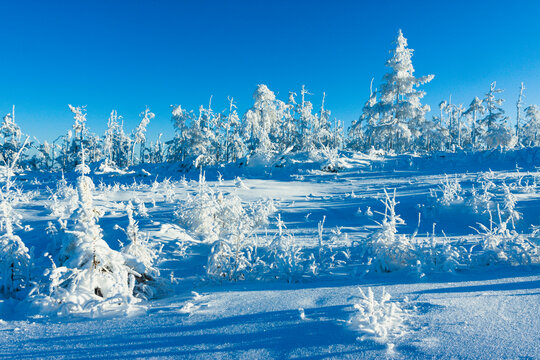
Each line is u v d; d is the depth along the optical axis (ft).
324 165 94.58
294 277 18.48
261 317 10.40
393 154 109.70
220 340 8.64
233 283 18.75
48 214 47.37
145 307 12.80
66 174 126.52
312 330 8.85
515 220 33.91
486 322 8.58
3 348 9.36
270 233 34.24
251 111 152.25
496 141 128.26
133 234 18.83
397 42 129.08
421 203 46.55
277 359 7.31
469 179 63.10
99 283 15.28
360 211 43.86
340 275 18.62
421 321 8.95
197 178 101.04
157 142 231.71
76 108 169.27
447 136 129.90
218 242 19.80
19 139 167.12
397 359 6.85
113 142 200.85
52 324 11.84
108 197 62.39
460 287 12.84
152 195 63.82
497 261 17.94
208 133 150.20
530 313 9.11
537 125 173.06
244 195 63.52
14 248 18.06
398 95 131.03
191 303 12.93
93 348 8.79
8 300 14.96
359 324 8.66
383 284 14.73
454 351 7.02
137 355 8.04
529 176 57.98
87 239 16.21
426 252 18.31
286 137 167.02
